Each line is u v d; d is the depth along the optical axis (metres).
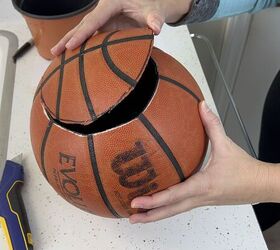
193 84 0.45
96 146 0.39
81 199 0.43
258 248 0.50
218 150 0.45
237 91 1.19
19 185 0.56
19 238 0.50
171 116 0.40
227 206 0.54
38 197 0.56
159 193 0.42
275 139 0.76
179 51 0.74
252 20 0.99
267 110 0.77
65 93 0.39
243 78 1.14
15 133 0.64
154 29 0.46
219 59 1.16
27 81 0.72
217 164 0.45
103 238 0.51
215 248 0.50
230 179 0.44
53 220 0.53
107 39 0.42
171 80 0.42
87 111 0.37
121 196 0.41
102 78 0.38
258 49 1.02
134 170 0.40
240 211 0.53
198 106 0.44
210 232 0.51
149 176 0.40
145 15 0.53
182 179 0.43
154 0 0.55
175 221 0.53
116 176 0.40
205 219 0.53
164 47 0.75
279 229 1.16
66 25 0.66
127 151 0.39
